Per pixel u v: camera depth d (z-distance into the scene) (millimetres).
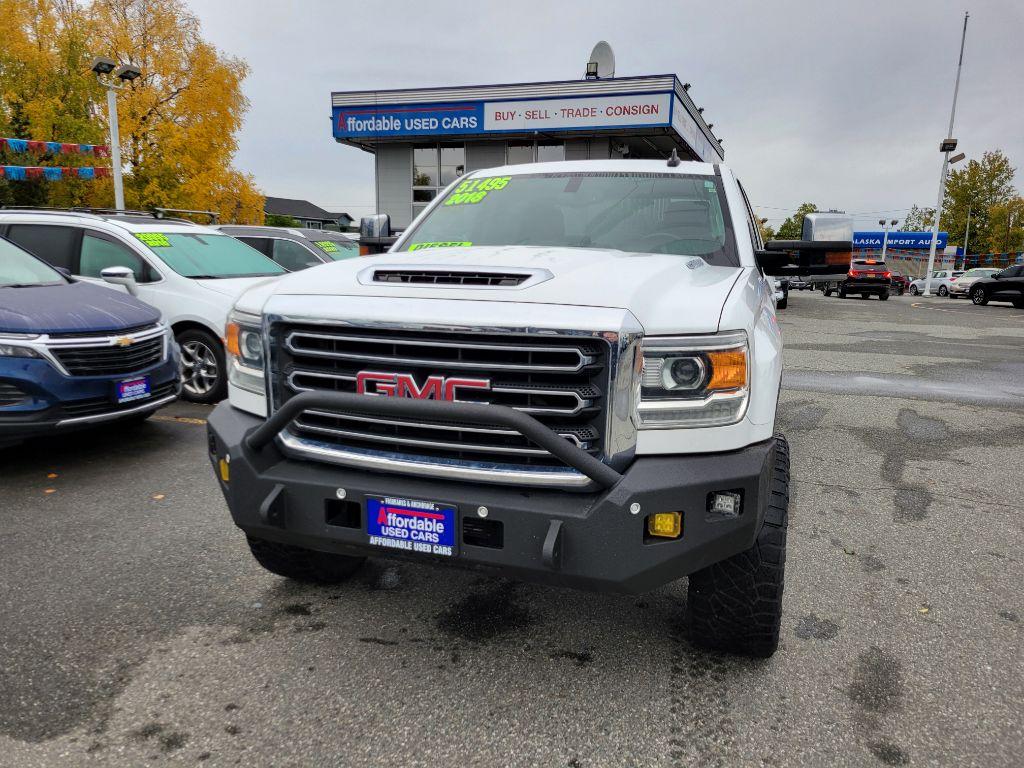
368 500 2283
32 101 27984
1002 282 27219
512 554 2162
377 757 2184
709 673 2645
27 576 3352
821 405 7676
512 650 2785
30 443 5648
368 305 2262
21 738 2240
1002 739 2311
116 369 5098
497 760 2178
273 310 2396
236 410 2719
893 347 12641
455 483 2268
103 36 31141
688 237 3375
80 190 28781
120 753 2182
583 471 2057
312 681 2564
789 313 20531
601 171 3855
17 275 5578
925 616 3115
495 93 20219
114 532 3891
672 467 2143
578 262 2555
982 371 10047
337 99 21109
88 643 2789
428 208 3957
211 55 33000
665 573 2166
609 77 21422
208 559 3559
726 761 2193
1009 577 3527
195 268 7363
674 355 2166
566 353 2086
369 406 2137
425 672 2631
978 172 61469
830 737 2307
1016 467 5461
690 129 22062
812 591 3344
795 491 4836
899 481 5090
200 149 32188
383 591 3258
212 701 2443
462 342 2148
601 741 2270
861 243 53094
